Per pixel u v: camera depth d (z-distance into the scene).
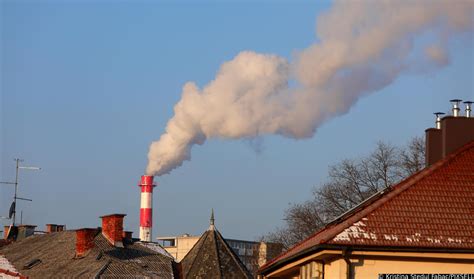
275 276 39.56
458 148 37.66
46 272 57.62
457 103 38.66
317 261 32.81
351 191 72.00
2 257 64.25
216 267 58.72
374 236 31.14
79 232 58.94
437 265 31.25
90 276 53.66
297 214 76.06
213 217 61.25
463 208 32.41
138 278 55.03
